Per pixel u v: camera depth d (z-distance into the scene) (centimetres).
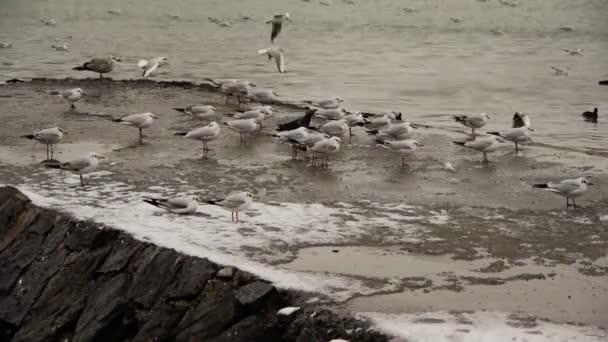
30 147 2508
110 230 1733
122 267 1648
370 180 2198
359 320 1326
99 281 1666
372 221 1845
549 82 4491
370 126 2712
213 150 2508
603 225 1820
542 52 5841
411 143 2330
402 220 1858
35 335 1675
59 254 1772
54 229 1823
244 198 1780
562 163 2395
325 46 6084
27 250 1828
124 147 2523
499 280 1508
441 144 2656
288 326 1372
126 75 4394
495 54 5722
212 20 7988
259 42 6312
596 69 4994
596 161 2419
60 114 3008
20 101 3266
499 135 2544
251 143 2606
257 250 1630
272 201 1988
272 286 1447
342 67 4938
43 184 2106
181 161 2366
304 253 1625
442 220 1861
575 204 1975
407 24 7794
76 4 9850
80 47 5847
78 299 1681
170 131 2750
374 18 8300
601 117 3484
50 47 5791
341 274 1520
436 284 1483
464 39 6688
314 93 3966
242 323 1428
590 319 1341
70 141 2589
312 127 2791
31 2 10044
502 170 2316
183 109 2902
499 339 1256
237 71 4703
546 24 7706
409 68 4950
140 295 1588
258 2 10006
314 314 1360
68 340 1650
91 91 3528
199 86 3700
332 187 2122
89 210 1862
